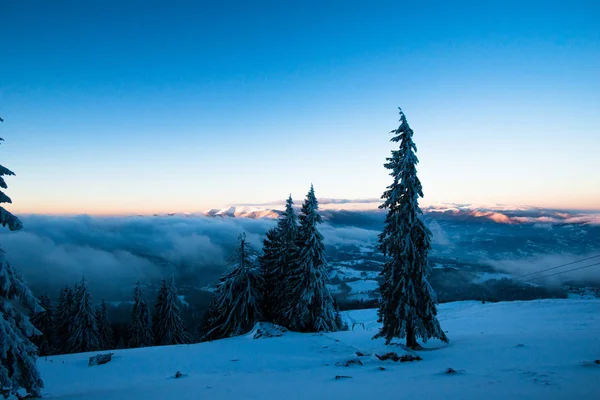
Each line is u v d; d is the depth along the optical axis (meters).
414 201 23.14
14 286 15.00
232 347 28.27
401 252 22.78
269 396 11.98
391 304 23.50
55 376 21.23
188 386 15.55
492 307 41.94
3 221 14.58
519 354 16.58
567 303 37.91
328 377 15.57
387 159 24.12
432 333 22.61
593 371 11.60
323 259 36.94
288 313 36.03
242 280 38.62
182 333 53.22
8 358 14.55
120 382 19.11
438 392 10.50
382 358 19.58
